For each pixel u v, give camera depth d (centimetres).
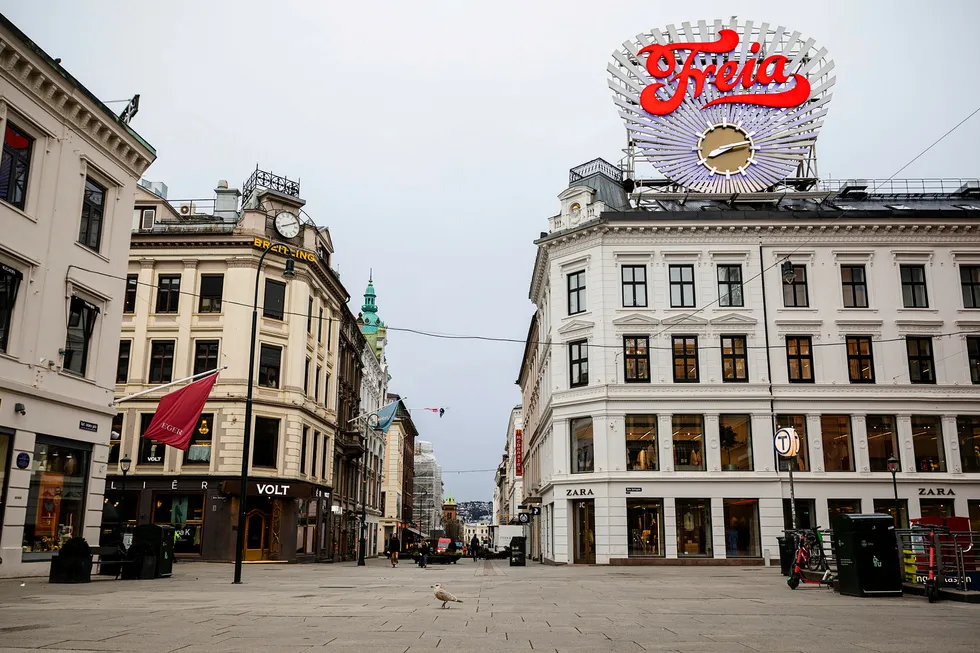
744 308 3738
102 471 2352
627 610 1341
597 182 4344
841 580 1694
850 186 4316
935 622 1158
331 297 4731
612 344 3703
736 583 2162
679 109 4153
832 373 3688
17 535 1973
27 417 2014
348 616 1194
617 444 3606
